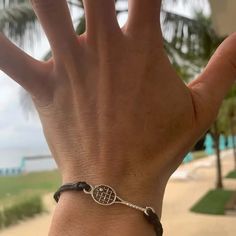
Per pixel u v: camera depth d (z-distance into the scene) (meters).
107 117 0.13
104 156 0.13
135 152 0.13
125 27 0.14
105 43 0.13
